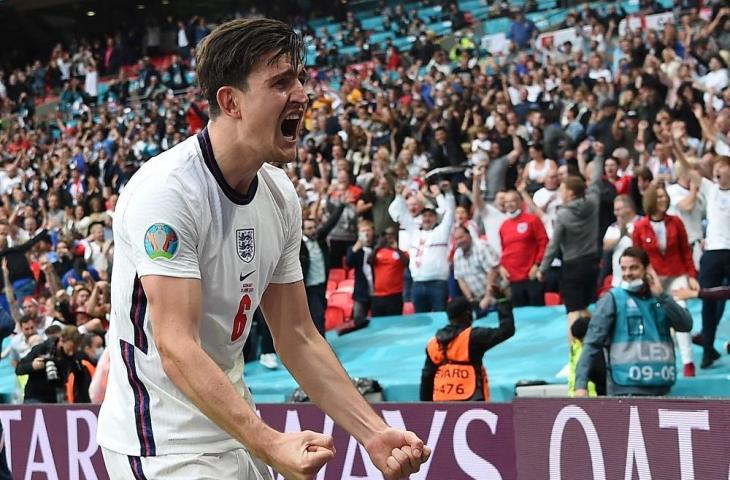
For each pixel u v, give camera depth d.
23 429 6.82
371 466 5.63
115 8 36.81
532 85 19.00
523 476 5.05
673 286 10.86
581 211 11.27
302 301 3.37
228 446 3.11
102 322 13.48
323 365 3.31
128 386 3.11
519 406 5.08
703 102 15.46
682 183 12.65
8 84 34.62
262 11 32.97
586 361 7.90
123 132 25.81
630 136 14.98
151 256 2.88
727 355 11.04
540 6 24.66
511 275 13.02
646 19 20.83
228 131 2.93
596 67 18.89
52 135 30.14
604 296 7.94
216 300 3.07
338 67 26.88
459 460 5.36
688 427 4.51
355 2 31.08
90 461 6.49
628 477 4.70
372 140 18.52
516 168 15.16
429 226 13.82
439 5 28.86
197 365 2.81
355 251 14.41
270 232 3.18
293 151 2.95
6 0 37.53
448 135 16.95
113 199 19.47
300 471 2.62
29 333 13.56
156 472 3.05
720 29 17.95
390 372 12.29
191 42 32.47
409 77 21.98
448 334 8.45
